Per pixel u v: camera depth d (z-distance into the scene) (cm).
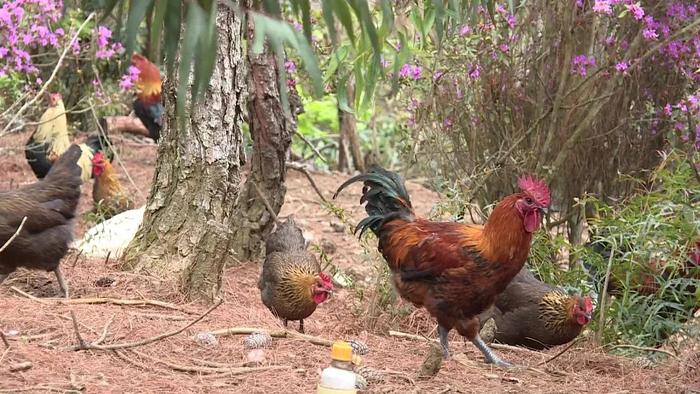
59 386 407
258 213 556
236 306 497
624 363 464
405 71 515
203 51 283
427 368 437
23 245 472
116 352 433
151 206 505
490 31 521
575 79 523
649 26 505
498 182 538
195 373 427
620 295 496
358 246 602
